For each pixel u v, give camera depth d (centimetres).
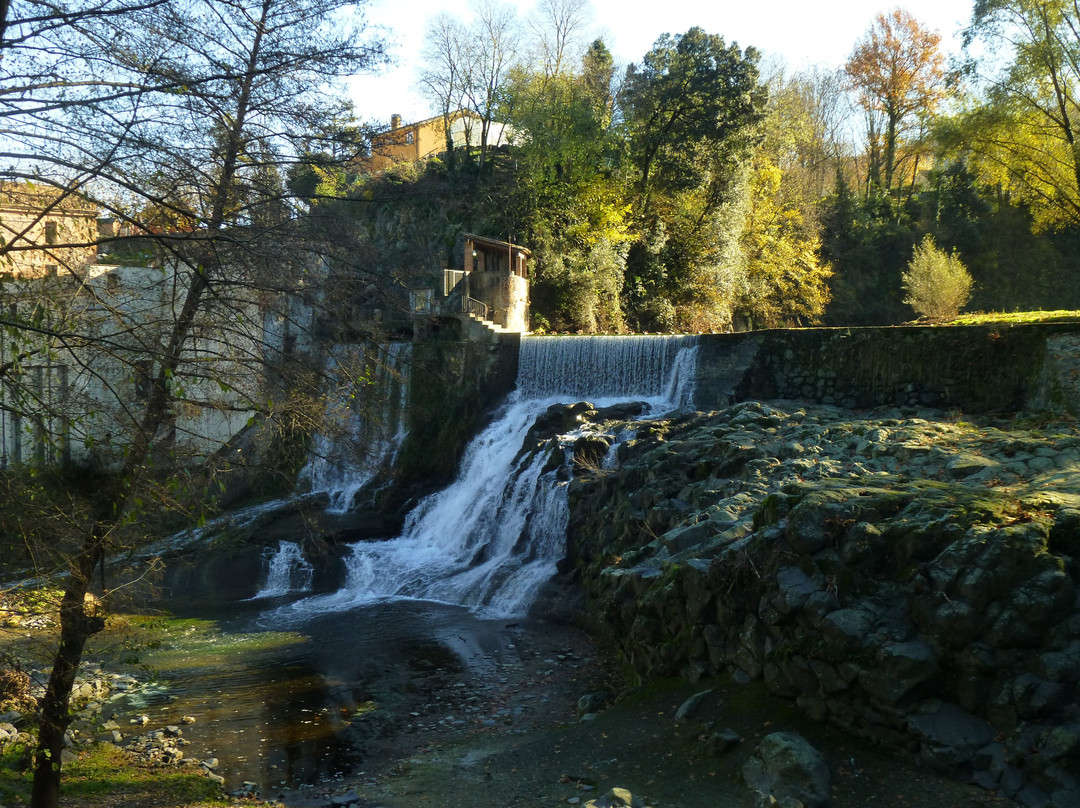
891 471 1349
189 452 849
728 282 4594
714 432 1877
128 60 641
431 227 4094
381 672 1501
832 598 912
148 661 1598
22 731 1038
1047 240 5053
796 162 6456
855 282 5612
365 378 925
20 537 734
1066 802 709
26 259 821
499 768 994
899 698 826
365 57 810
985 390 1919
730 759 870
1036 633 794
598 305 3919
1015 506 919
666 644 1138
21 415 678
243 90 768
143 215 754
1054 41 2805
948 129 3080
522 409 2684
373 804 925
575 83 4488
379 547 2422
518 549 2112
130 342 748
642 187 4447
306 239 805
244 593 2220
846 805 767
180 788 978
